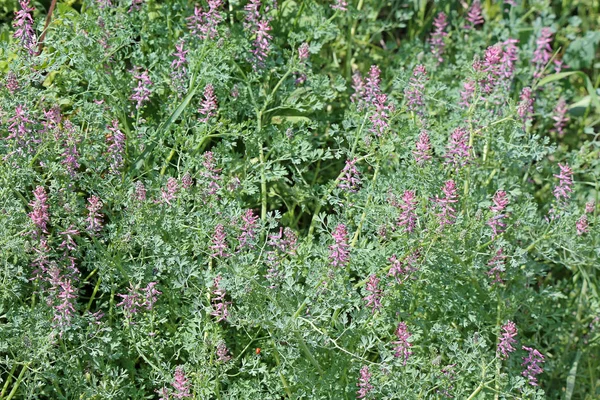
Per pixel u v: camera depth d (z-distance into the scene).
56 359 1.64
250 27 1.79
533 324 1.79
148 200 1.65
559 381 1.82
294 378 1.65
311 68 1.87
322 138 1.85
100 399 1.65
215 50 1.76
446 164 1.73
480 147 1.79
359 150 1.73
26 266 1.67
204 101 1.75
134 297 1.64
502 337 1.69
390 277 1.66
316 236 1.82
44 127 1.66
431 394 1.68
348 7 1.88
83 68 1.74
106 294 1.72
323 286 1.64
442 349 1.68
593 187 1.91
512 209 1.74
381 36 1.99
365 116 1.73
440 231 1.64
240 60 1.83
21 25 1.70
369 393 1.62
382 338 1.73
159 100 1.80
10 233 1.62
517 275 1.76
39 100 1.69
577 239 1.73
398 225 1.67
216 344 1.63
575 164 1.81
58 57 1.73
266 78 1.82
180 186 1.66
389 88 1.92
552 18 1.99
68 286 1.61
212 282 1.64
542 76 1.97
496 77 1.82
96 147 1.69
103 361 1.67
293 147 1.75
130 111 1.76
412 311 1.70
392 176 1.73
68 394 1.64
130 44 1.83
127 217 1.66
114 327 1.68
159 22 1.82
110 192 1.67
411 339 1.63
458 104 1.82
